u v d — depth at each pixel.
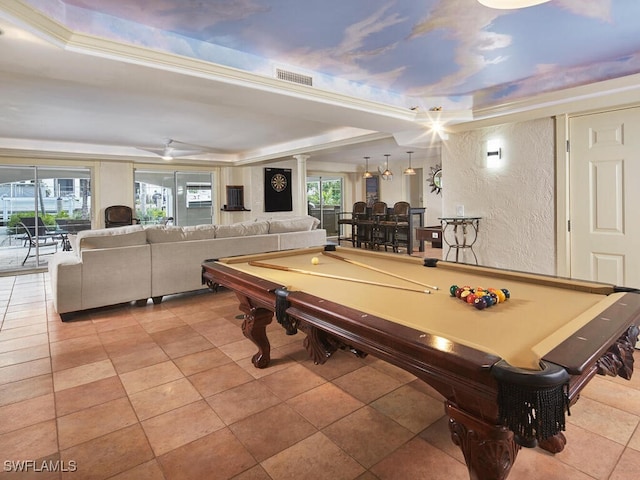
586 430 1.89
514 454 1.21
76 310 3.79
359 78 3.28
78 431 1.94
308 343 2.22
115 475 1.63
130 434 1.92
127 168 7.68
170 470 1.66
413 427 1.96
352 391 2.33
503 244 3.68
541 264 3.43
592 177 3.11
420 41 2.53
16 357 2.87
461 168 3.98
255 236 5.06
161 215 8.45
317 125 5.54
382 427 1.96
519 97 3.46
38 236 6.87
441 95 3.83
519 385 0.96
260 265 2.81
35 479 1.61
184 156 8.33
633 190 2.91
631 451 1.73
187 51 2.44
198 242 4.55
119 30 2.18
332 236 11.74
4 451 1.79
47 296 4.83
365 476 1.61
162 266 4.32
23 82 3.54
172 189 8.56
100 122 5.25
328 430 1.94
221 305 4.30
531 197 3.46
